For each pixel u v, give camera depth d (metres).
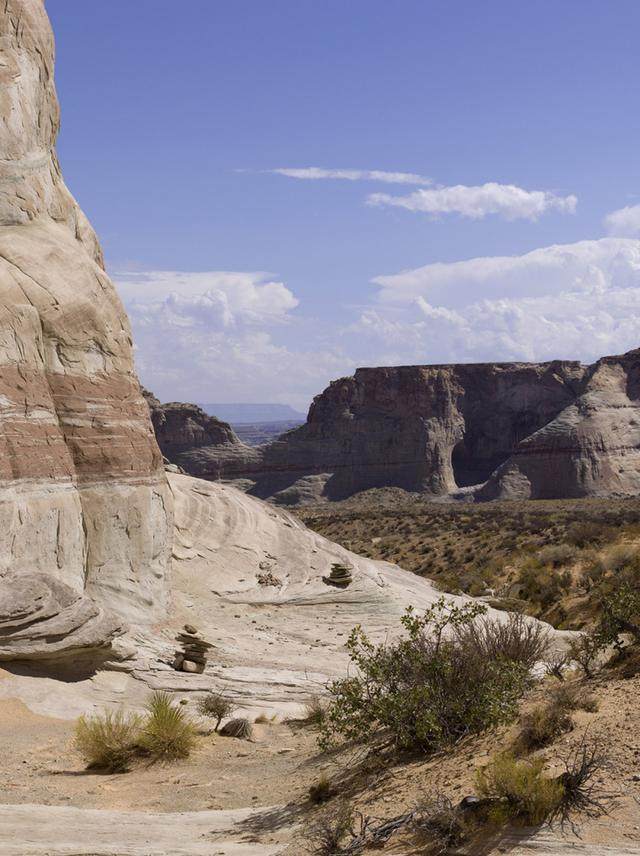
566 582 39.72
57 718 18.25
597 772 7.85
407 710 10.94
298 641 29.56
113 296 29.91
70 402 27.11
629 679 10.79
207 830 9.45
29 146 28.73
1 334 24.45
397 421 193.88
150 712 17.55
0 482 22.89
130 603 27.34
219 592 34.62
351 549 76.00
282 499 189.12
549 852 6.64
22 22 28.75
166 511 30.38
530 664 13.29
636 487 158.62
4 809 10.49
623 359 181.62
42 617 20.73
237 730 17.02
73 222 30.56
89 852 8.48
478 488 170.00
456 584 45.81
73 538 25.80
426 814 7.76
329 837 7.80
